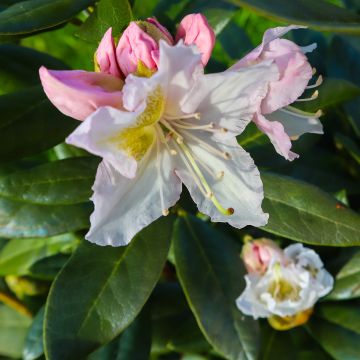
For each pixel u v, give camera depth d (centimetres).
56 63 41
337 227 34
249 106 29
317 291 38
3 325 48
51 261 44
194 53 27
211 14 39
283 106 30
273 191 35
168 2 39
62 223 37
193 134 31
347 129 47
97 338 33
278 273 37
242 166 30
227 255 38
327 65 46
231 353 36
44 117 34
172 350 43
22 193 35
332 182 45
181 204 39
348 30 31
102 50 29
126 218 29
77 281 34
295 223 35
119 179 28
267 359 39
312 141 42
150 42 28
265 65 27
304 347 41
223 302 36
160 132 30
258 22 60
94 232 28
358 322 39
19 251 47
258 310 37
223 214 30
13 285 46
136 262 35
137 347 38
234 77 28
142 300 34
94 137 27
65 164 36
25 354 39
